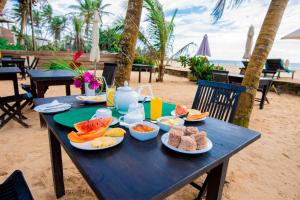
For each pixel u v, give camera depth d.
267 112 4.48
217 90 1.80
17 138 2.55
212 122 1.34
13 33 17.05
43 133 2.73
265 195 1.72
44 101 1.69
